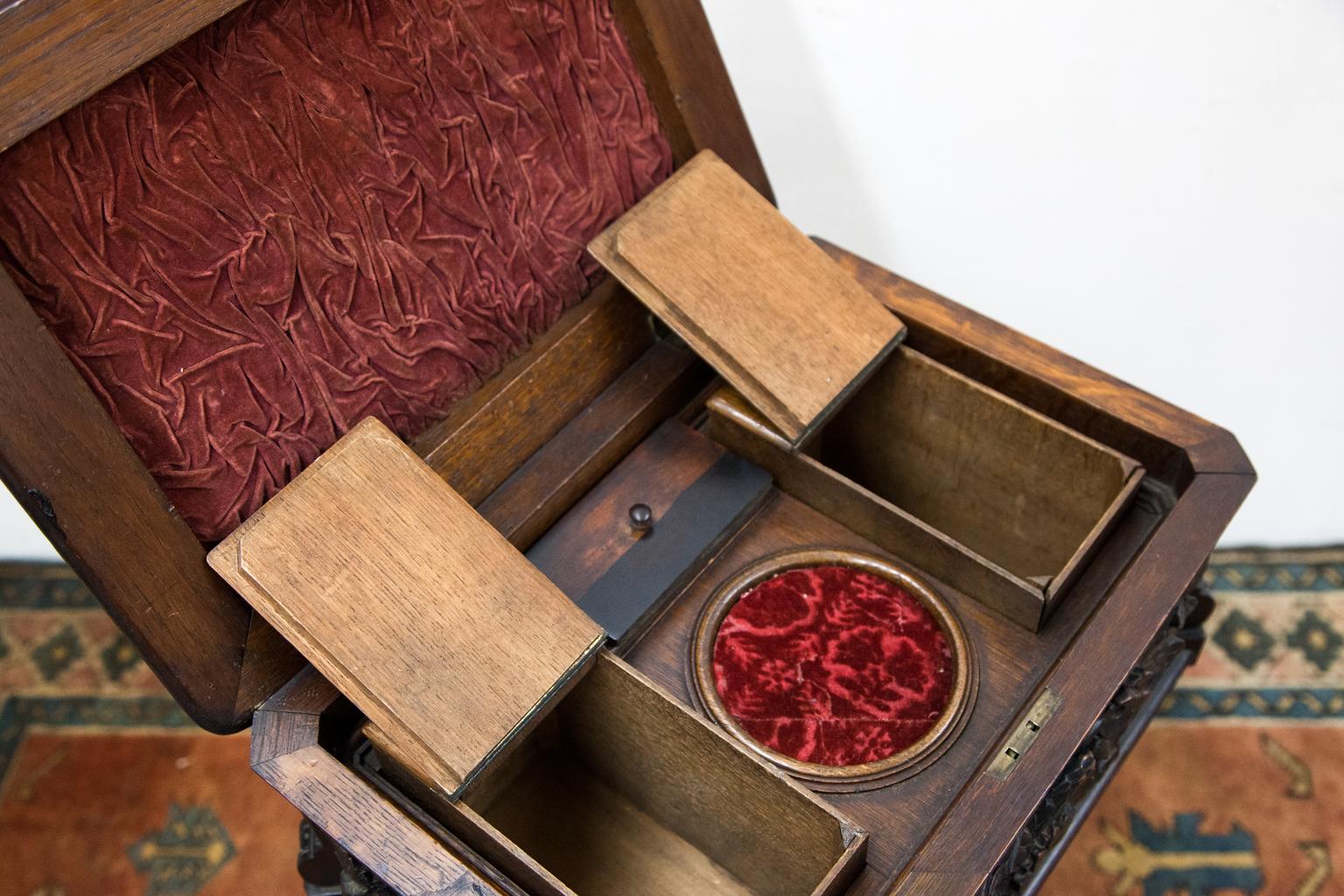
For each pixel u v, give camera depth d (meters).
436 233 0.84
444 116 0.83
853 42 1.07
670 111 0.92
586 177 0.90
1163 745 1.19
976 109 1.09
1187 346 1.20
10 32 0.66
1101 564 0.88
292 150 0.77
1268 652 1.24
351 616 0.77
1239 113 1.05
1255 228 1.11
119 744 1.20
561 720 0.90
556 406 0.90
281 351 0.79
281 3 0.75
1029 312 1.22
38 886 1.14
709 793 0.84
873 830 0.82
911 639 0.88
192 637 0.76
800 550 0.91
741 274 0.89
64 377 0.71
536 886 0.76
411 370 0.84
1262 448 1.24
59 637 1.26
